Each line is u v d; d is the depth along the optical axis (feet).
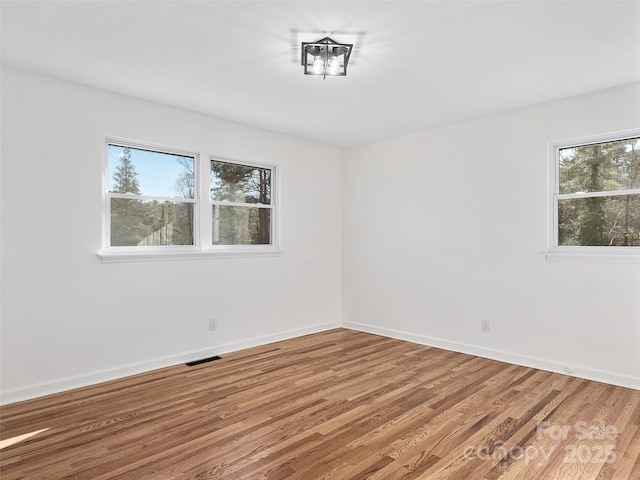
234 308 13.64
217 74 9.65
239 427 8.04
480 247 13.03
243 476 6.37
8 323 9.33
